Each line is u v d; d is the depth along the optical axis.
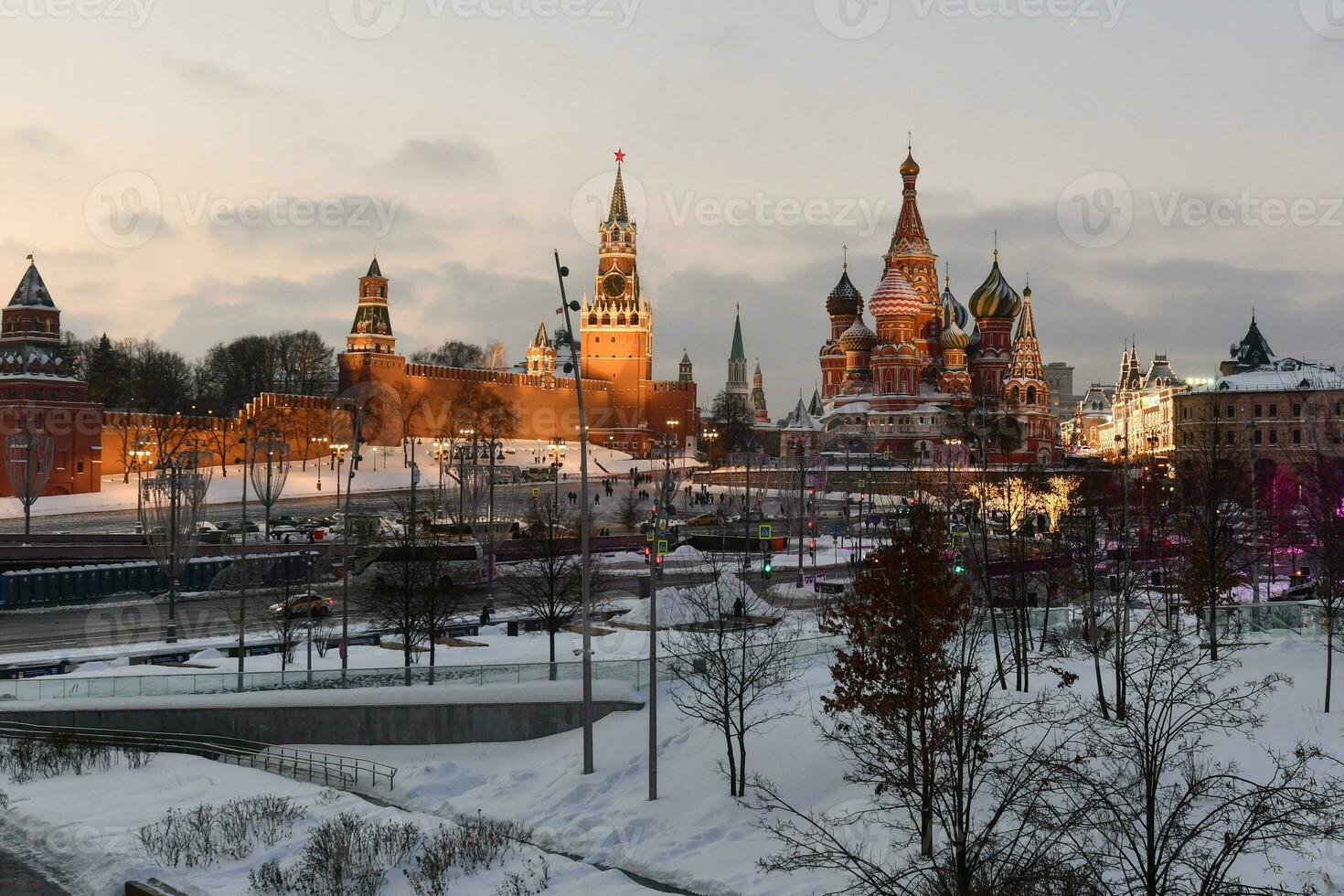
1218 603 63.81
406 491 168.25
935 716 39.16
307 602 79.06
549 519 90.00
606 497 170.25
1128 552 70.12
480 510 125.88
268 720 54.28
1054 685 51.88
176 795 47.31
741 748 44.12
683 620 75.44
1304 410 172.50
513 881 37.38
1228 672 52.12
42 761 51.12
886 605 37.22
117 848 40.72
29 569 92.25
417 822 43.00
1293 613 61.44
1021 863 31.70
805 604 86.00
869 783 37.06
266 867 38.19
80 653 66.81
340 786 49.38
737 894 36.38
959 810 30.94
